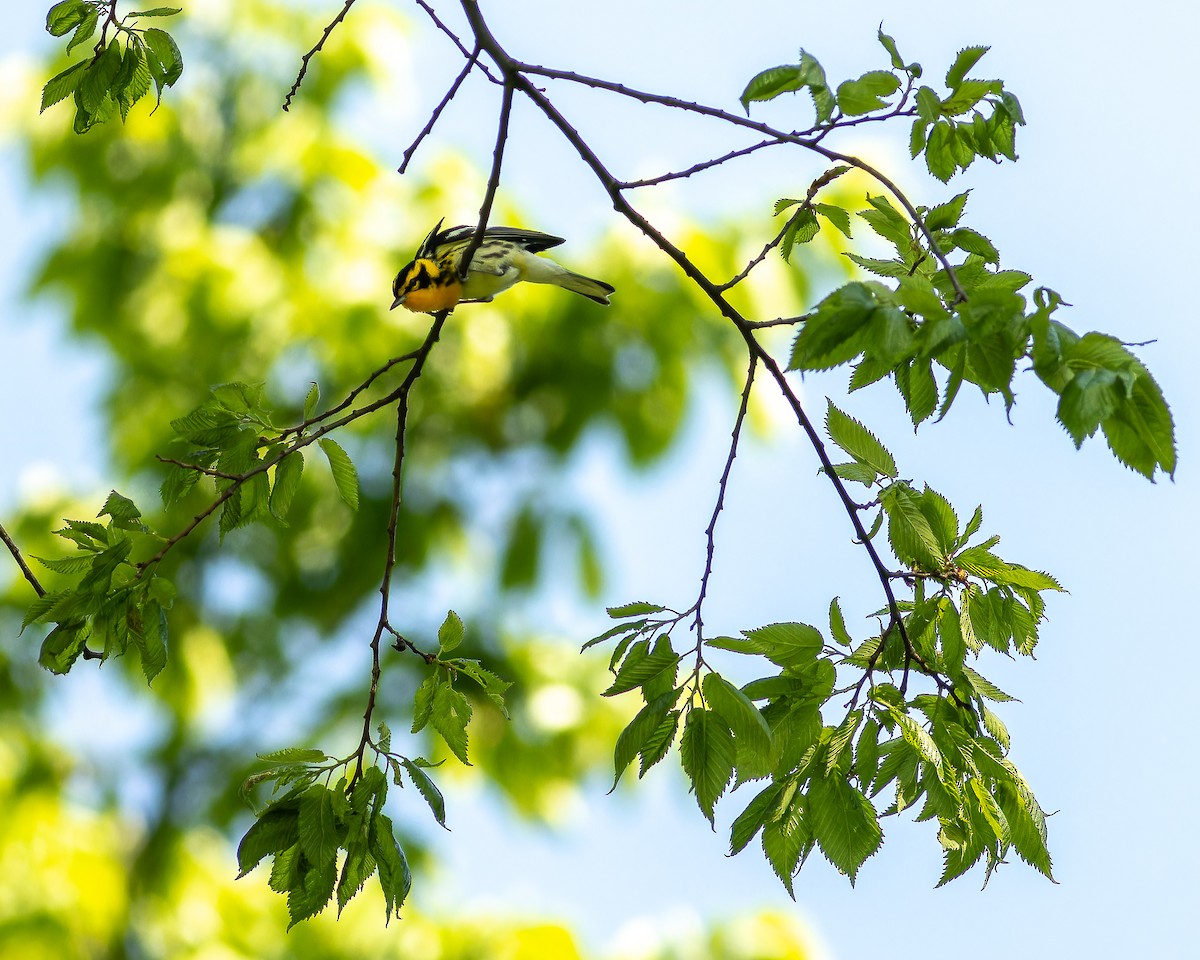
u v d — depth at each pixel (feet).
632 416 44.62
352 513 46.85
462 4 20.42
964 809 16.99
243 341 44.88
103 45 21.33
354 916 43.11
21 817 43.86
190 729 47.29
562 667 45.85
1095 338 14.80
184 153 48.39
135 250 47.75
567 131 19.94
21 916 41.63
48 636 19.03
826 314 14.66
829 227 42.80
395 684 45.75
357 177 46.60
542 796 43.11
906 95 17.57
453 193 45.83
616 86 19.57
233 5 49.96
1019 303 14.87
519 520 45.98
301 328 43.96
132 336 45.50
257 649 48.39
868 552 18.17
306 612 47.60
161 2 50.19
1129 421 14.64
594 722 44.11
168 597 19.31
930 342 14.44
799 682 17.38
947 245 18.98
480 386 44.73
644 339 43.86
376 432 46.44
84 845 44.04
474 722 43.78
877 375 17.53
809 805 16.97
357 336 43.80
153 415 46.75
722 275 43.27
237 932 46.01
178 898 45.42
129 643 19.44
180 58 21.56
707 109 18.62
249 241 46.14
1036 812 17.07
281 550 47.06
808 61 16.87
